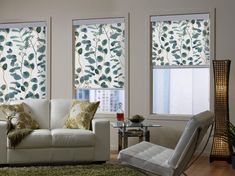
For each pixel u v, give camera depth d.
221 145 5.41
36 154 4.91
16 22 6.78
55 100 5.68
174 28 6.15
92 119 5.33
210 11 5.87
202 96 6.11
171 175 3.46
